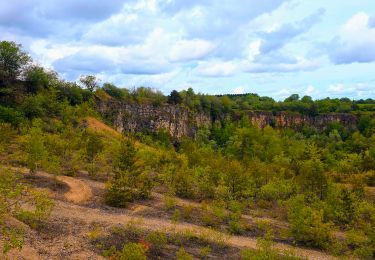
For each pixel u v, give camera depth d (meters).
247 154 88.56
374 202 40.16
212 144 135.00
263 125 187.25
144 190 33.59
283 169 54.56
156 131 137.00
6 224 17.62
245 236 27.25
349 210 34.22
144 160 49.84
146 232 22.50
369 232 27.61
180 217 29.36
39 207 17.88
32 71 94.81
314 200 37.78
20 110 77.12
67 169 39.41
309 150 62.59
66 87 106.69
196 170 46.03
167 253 19.97
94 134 48.81
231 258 21.06
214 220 29.73
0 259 14.52
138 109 134.00
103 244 18.95
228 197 38.19
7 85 89.44
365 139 116.81
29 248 16.48
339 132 173.12
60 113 87.44
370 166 63.62
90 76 124.62
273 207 38.41
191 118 159.00
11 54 91.81
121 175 31.38
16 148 43.91
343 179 57.31
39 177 32.53
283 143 99.31
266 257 19.89
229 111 183.00
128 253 16.53
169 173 42.09
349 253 25.69
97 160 43.19
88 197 30.08
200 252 21.08
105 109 121.19
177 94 161.12
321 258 24.33
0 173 19.95
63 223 21.17
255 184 44.22
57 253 16.80
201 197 38.25
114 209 28.31
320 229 27.25
